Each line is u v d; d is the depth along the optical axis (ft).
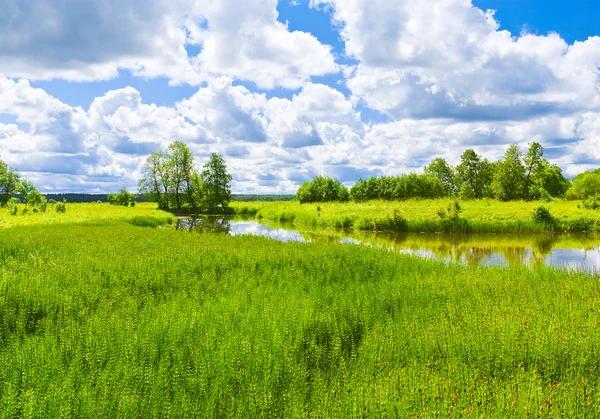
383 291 33.58
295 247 58.59
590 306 28.76
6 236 68.13
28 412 15.16
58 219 114.42
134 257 47.57
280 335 22.81
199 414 16.05
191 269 42.50
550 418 14.85
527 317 25.90
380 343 22.86
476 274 42.78
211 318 25.73
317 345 23.61
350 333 25.85
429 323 26.27
